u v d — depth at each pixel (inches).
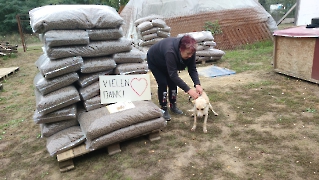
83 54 117.0
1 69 324.8
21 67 358.6
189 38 114.0
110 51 123.9
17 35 848.9
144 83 130.6
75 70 116.6
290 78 211.6
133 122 116.6
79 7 118.1
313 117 140.2
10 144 136.8
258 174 97.7
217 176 98.4
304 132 125.3
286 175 96.0
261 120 141.7
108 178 102.0
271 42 384.2
